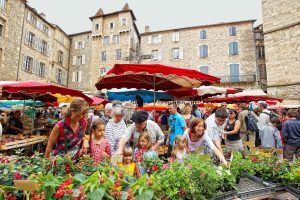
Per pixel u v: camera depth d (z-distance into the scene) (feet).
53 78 97.25
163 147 19.65
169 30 101.19
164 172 6.98
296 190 7.98
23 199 5.66
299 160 10.25
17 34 67.77
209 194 7.05
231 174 8.05
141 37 105.29
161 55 101.14
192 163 7.40
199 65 96.48
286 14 69.10
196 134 11.49
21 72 72.08
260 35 101.65
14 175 6.15
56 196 5.24
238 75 91.91
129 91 25.70
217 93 25.62
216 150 10.46
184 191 6.51
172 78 17.65
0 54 60.03
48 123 36.63
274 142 19.35
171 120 18.38
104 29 107.96
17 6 67.77
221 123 12.97
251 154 11.22
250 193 7.70
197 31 98.99
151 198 5.55
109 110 22.68
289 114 19.75
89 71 109.91
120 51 102.53
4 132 27.76
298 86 65.41
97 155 10.99
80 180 5.75
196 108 29.04
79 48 114.83
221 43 95.96
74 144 9.56
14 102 39.32
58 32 102.32
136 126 12.07
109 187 5.42
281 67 69.56
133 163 9.62
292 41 67.46
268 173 9.26
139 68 12.59
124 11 104.32
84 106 9.36
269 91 71.92
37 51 83.51
